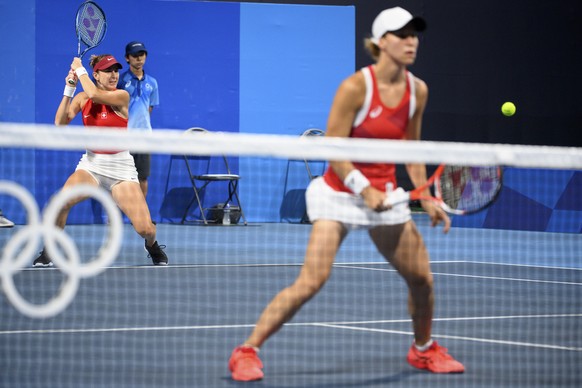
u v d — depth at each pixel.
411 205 30.20
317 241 7.21
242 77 25.16
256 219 25.61
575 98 29.95
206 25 24.86
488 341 8.84
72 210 23.84
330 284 12.94
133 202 14.49
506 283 13.51
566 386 7.00
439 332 9.32
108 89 14.76
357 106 7.19
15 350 8.06
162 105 24.59
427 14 28.31
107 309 10.42
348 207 7.22
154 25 24.42
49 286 12.35
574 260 17.34
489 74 29.14
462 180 7.30
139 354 7.95
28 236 5.50
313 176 25.98
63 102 14.71
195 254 17.16
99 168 14.20
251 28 25.16
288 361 7.83
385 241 7.42
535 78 29.55
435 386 6.97
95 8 15.84
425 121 28.64
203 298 11.41
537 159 7.25
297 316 10.17
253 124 25.27
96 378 7.00
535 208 23.78
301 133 25.58
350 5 26.25
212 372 7.34
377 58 7.34
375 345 8.57
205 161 25.14
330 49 25.61
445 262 16.52
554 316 10.42
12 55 23.19
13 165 22.98
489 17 29.00
